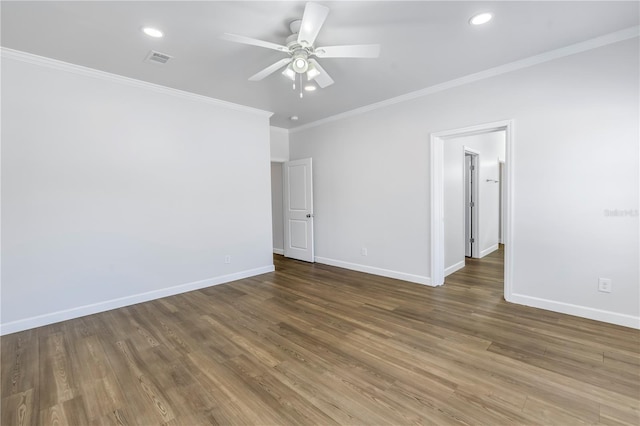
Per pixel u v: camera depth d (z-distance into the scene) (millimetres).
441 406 1751
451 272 4633
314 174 5422
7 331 2758
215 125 4164
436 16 2264
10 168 2777
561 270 2969
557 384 1921
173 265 3814
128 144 3438
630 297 2635
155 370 2154
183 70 3189
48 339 2635
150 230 3625
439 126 3723
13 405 1810
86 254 3191
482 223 5844
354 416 1689
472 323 2828
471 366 2139
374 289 3885
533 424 1603
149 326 2885
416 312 3119
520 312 3047
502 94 3207
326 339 2574
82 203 3160
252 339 2594
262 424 1646
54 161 2992
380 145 4379
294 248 5789
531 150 3062
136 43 2633
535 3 2123
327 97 4109
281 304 3420
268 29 2428
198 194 4023
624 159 2607
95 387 1972
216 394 1892
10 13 2172
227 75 3320
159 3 2078
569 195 2883
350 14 2221
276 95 3992
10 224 2785
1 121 2732
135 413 1739
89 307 3205
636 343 2385
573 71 2797
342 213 4984
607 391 1843
